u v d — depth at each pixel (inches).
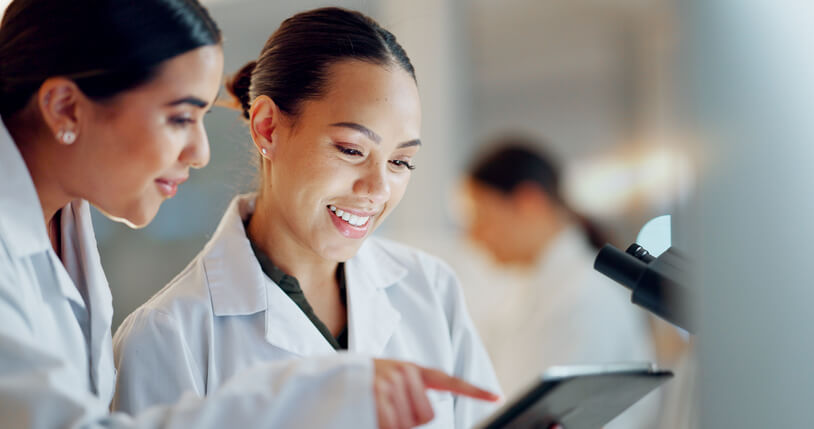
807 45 21.0
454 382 29.1
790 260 20.9
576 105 159.5
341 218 41.1
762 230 21.0
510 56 162.4
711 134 21.2
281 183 41.2
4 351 28.2
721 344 21.1
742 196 21.0
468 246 100.9
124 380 39.4
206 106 33.8
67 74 31.3
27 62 31.8
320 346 42.5
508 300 82.9
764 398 21.0
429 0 148.3
